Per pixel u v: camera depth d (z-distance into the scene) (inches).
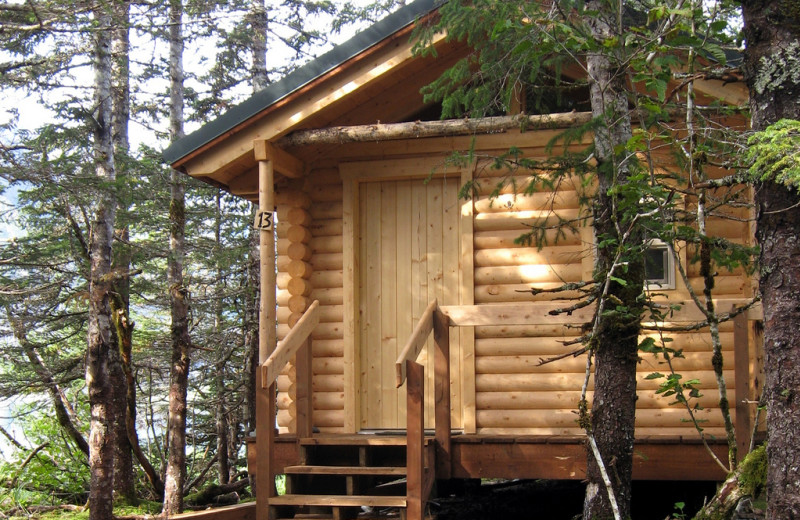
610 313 239.1
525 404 349.7
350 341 368.5
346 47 324.5
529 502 400.8
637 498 396.2
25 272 623.2
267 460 299.4
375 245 377.4
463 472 324.5
